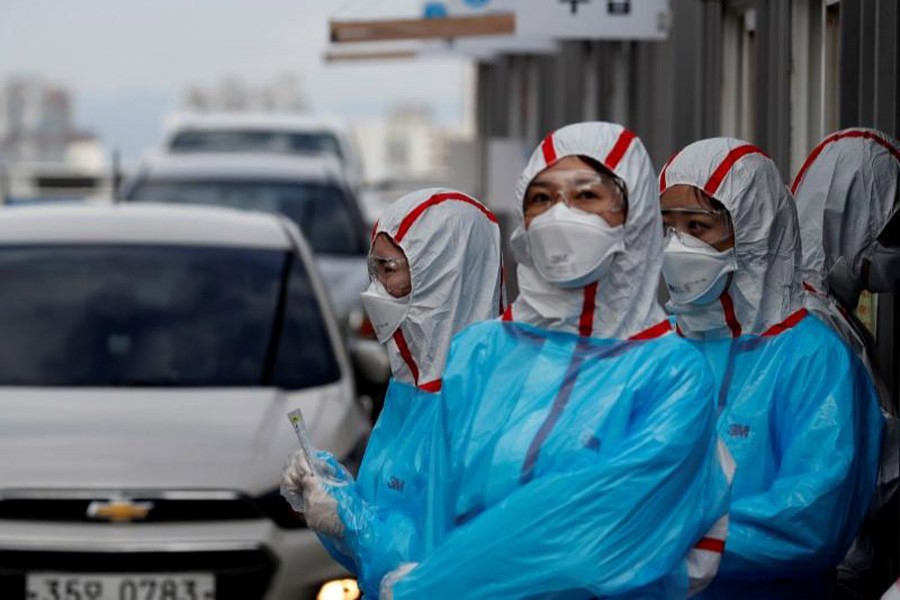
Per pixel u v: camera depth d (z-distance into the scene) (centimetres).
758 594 925
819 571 931
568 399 764
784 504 902
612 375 762
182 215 1775
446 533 791
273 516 1322
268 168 2864
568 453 753
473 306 910
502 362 784
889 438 1017
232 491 1316
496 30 1884
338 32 1922
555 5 1859
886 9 1266
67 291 1608
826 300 1085
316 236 2711
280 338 1584
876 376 1088
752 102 1794
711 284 944
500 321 801
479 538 749
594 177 757
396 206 905
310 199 2767
